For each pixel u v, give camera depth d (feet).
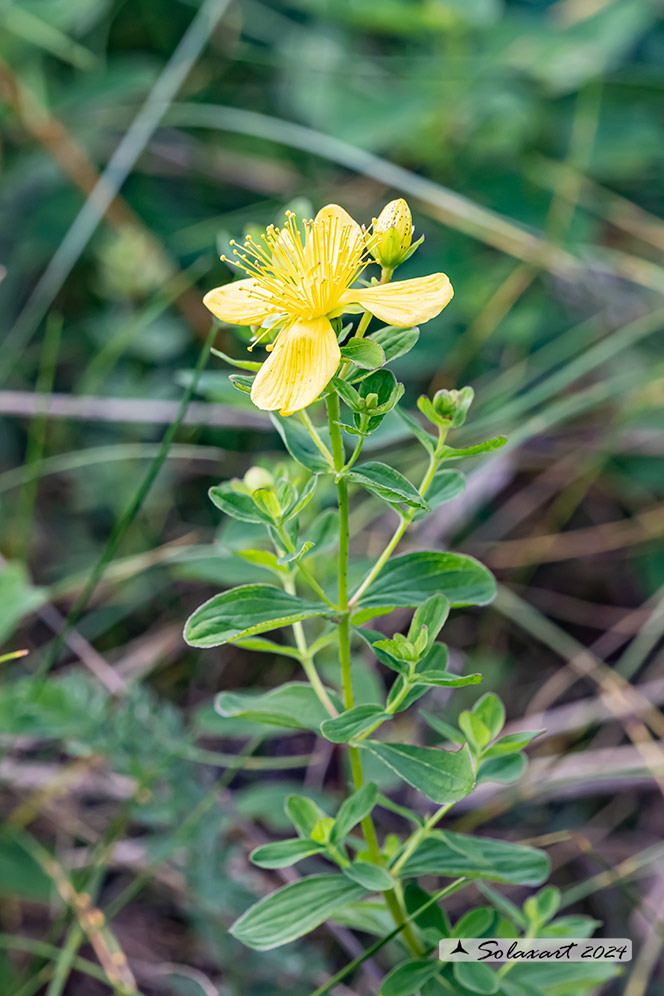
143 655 1.04
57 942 0.94
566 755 0.98
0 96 1.19
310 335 0.70
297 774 1.01
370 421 0.69
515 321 1.23
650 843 0.99
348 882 0.75
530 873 0.76
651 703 1.01
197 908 0.89
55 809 0.97
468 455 0.72
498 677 1.08
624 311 1.23
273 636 1.06
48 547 1.15
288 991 0.87
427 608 0.72
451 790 0.71
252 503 0.74
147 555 1.00
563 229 1.24
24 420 1.20
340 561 0.72
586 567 1.18
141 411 1.08
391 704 0.73
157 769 0.88
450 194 1.18
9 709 0.90
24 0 1.22
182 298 1.19
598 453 1.17
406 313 0.70
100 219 1.24
